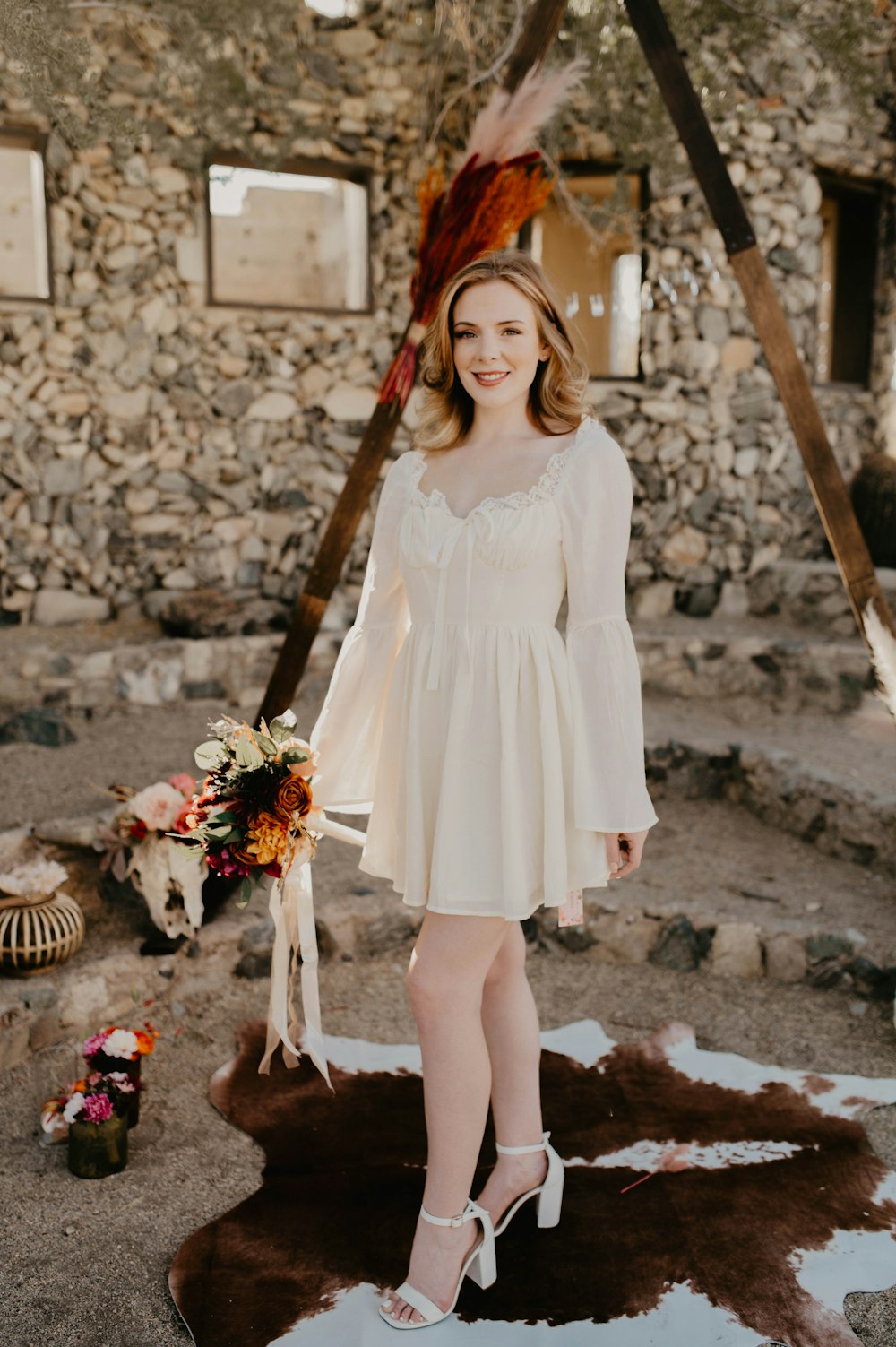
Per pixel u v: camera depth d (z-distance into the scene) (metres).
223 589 5.69
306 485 5.77
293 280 7.52
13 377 5.20
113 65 4.84
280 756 2.17
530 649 1.99
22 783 4.02
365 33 5.44
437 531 2.01
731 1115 2.71
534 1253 2.24
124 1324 2.04
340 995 3.29
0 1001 2.83
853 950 3.31
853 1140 2.61
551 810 1.96
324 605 3.06
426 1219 2.06
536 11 2.82
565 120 5.51
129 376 5.37
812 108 6.00
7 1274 2.15
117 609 5.54
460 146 5.55
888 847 3.83
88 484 5.39
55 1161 2.52
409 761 2.03
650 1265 2.20
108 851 3.25
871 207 6.61
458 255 2.85
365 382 5.80
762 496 6.31
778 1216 2.34
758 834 4.25
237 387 5.58
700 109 2.85
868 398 6.66
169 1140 2.60
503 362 2.02
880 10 4.59
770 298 2.88
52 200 5.11
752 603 6.30
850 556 2.93
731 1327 2.03
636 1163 2.53
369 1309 2.07
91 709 4.84
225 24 3.63
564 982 3.40
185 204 5.34
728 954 3.44
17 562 5.32
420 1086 2.84
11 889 2.94
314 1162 2.53
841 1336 2.00
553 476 1.96
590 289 6.25
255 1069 2.89
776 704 5.34
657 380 6.04
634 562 6.12
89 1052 2.56
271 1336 2.00
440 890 1.95
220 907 3.33
